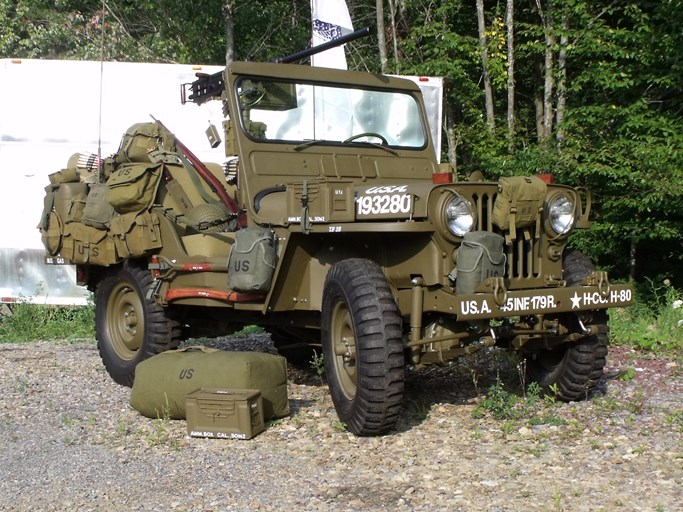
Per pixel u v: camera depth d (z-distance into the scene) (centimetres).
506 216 496
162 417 577
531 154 1236
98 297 725
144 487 438
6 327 1044
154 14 1866
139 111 1052
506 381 658
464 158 1580
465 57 1589
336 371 527
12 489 440
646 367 722
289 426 544
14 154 1061
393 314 495
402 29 1772
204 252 630
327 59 1155
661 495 405
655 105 1259
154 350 666
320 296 569
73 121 1056
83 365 787
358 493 418
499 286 483
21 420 583
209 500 416
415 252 518
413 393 628
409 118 675
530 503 398
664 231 1120
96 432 548
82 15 1986
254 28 1881
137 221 651
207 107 1051
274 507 404
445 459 466
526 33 1380
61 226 723
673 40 1166
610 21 1361
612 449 479
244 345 902
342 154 639
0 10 1936
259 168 607
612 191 1188
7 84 1056
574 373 573
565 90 1296
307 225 536
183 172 664
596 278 530
